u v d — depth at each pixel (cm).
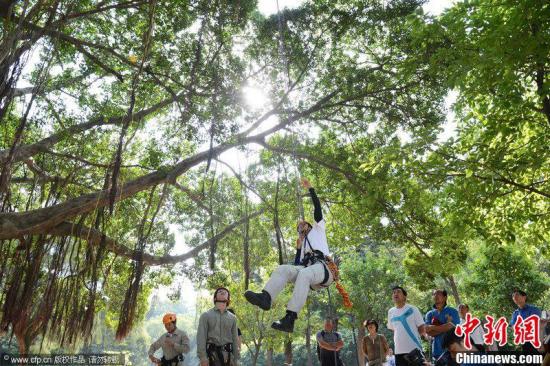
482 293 2284
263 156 1889
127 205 1812
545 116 1060
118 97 1521
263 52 1605
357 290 2855
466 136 1121
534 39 796
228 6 1319
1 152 1176
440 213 1198
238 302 2408
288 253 2208
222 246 1981
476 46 868
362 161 1666
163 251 1914
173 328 768
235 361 588
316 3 1588
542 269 2875
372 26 1569
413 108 1681
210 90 1388
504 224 1136
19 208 1636
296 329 2664
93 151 1680
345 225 1958
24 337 1223
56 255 1192
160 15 1302
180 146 1521
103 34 1409
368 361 797
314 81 1681
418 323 660
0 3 1000
